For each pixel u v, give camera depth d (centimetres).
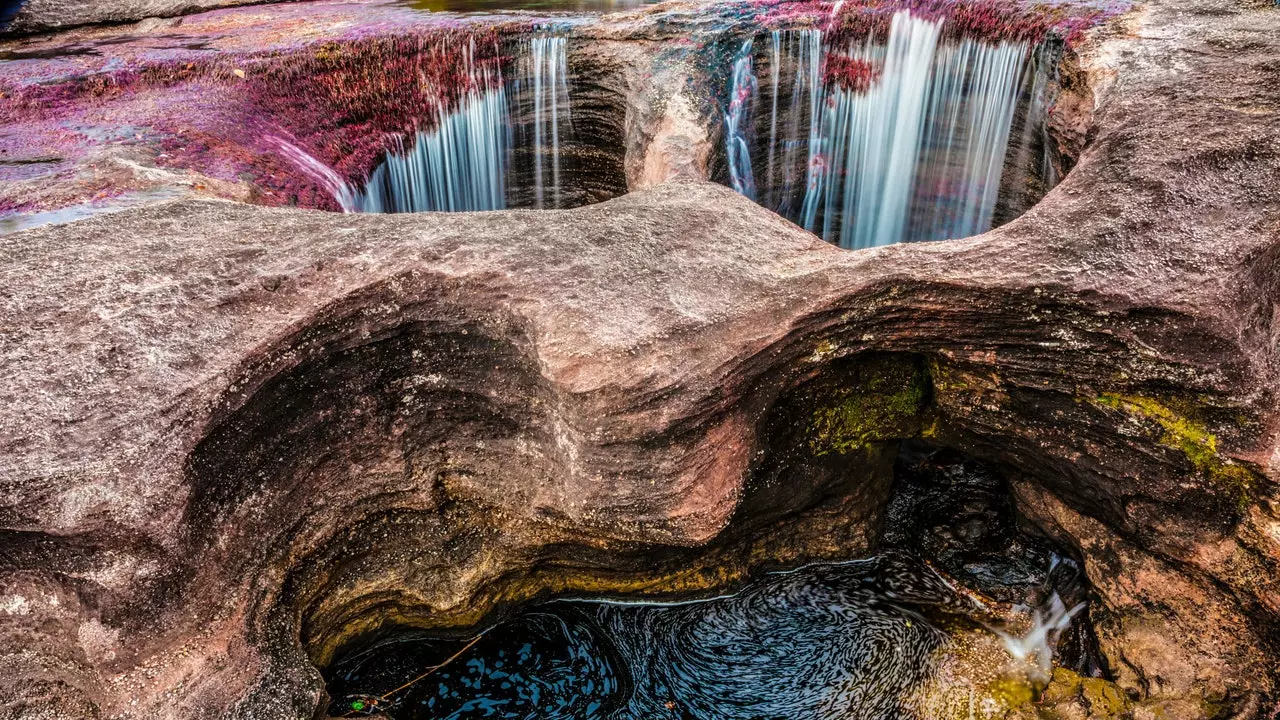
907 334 573
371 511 583
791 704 605
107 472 440
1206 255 534
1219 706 545
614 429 504
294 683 508
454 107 1046
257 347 495
